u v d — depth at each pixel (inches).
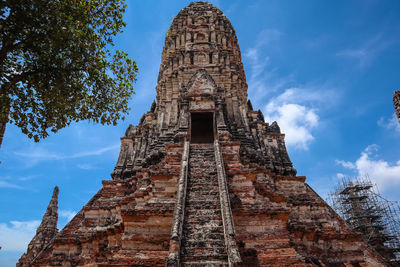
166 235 533.3
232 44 1403.8
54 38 400.5
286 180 869.2
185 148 704.4
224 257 404.5
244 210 543.8
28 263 905.5
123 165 1115.9
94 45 450.3
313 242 705.0
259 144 1118.4
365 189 1692.9
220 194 522.3
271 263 481.4
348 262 683.4
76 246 761.6
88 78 465.4
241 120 1041.5
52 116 459.8
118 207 756.6
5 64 409.1
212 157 689.0
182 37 1338.6
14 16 380.2
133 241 530.6
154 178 641.6
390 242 1455.5
